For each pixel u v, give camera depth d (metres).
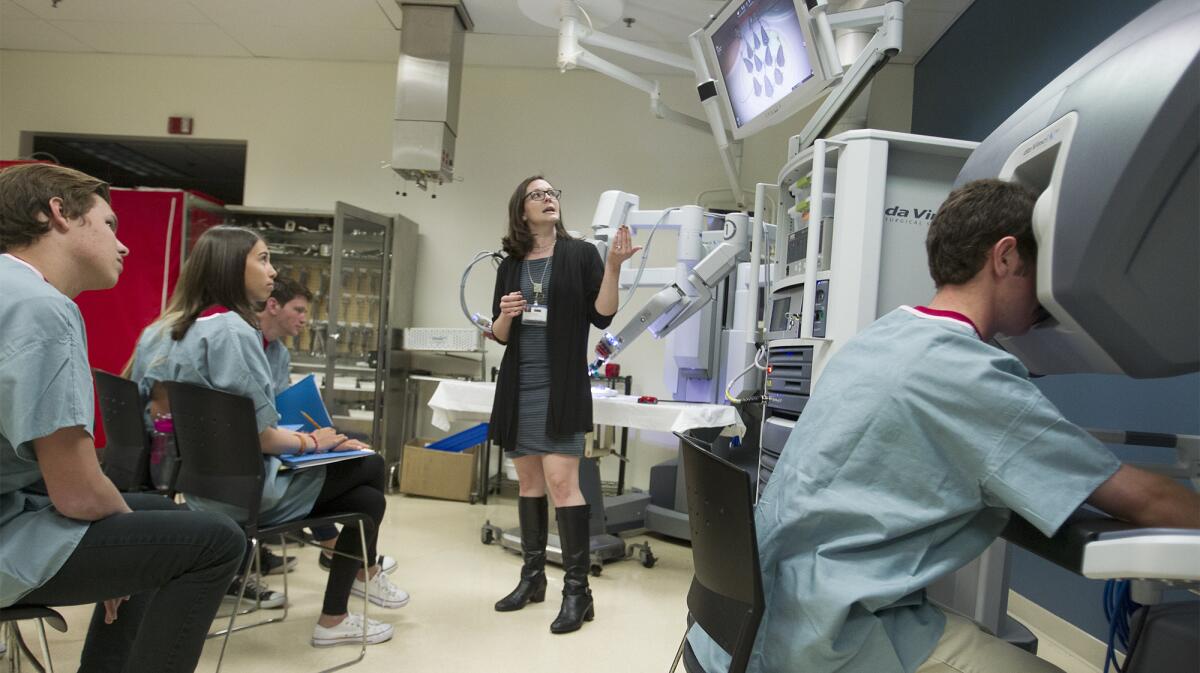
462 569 2.87
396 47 4.75
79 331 1.13
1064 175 0.89
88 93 5.09
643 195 4.86
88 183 1.22
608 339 2.96
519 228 2.34
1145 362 0.92
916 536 0.87
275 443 1.81
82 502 1.14
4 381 1.05
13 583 1.09
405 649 2.05
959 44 3.89
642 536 3.66
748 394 2.93
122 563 1.19
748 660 0.86
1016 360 0.86
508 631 2.22
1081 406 2.52
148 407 2.03
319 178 4.99
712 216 3.23
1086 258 0.85
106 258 1.23
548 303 2.25
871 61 2.18
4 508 1.13
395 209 4.96
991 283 0.95
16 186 1.15
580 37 3.61
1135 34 0.94
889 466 0.87
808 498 0.90
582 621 2.28
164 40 4.82
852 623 0.86
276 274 1.98
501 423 2.29
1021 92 3.16
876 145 1.98
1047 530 0.78
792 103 2.48
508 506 4.14
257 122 5.03
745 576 0.89
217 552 1.29
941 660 0.98
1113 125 0.85
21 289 1.08
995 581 1.78
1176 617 1.08
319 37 4.66
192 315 1.82
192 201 4.59
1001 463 0.81
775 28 2.46
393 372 4.69
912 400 0.87
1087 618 2.32
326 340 4.54
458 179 4.92
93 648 1.50
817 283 2.11
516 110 4.94
